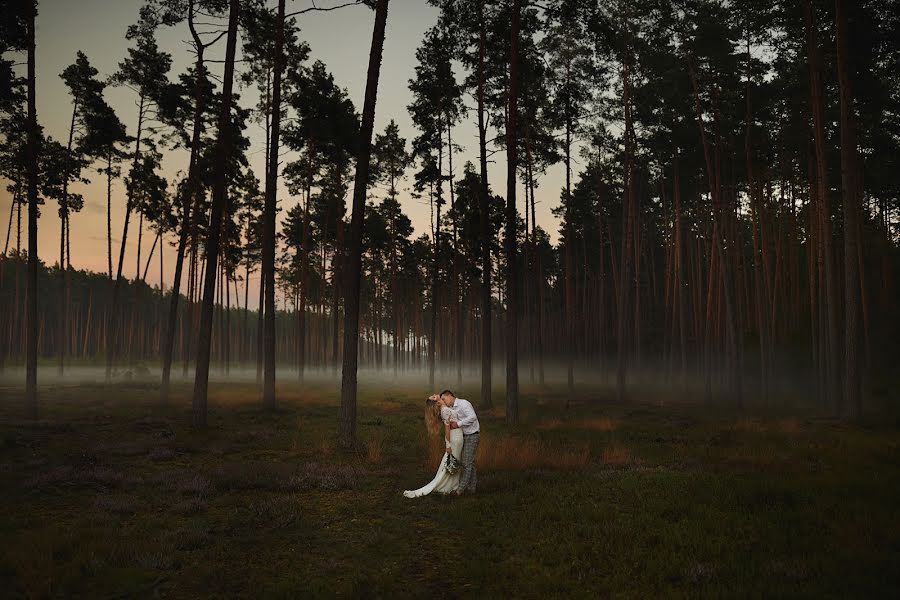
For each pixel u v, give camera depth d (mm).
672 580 5051
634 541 6039
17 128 25422
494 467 10641
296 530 6637
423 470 10328
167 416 17688
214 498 8172
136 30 18812
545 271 67562
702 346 39938
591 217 50281
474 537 6363
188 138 26859
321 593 4684
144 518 7020
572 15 19109
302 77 26906
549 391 33938
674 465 10820
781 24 22797
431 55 28000
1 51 16922
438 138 30781
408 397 27828
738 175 31594
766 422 18203
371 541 6133
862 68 21234
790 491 8023
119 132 33250
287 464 10648
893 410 20141
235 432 14703
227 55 17000
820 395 23406
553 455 11320
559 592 4801
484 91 24328
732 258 33562
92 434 13844
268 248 20562
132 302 84625
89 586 4863
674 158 31141
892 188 28000
